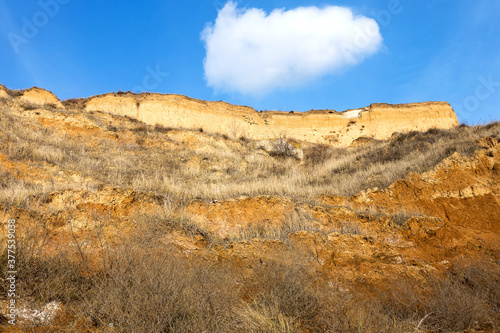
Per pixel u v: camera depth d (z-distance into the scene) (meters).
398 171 15.11
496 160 14.50
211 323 4.66
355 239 9.12
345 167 21.39
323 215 10.88
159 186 12.15
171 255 6.47
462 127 22.86
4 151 13.55
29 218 7.03
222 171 20.61
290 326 5.01
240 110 36.38
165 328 4.49
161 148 23.05
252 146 29.12
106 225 7.41
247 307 5.32
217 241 8.59
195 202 10.36
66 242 6.66
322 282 7.01
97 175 14.16
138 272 5.28
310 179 19.48
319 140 36.31
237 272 6.93
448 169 13.66
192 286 5.29
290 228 9.76
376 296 7.02
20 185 10.22
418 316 6.05
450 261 8.98
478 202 12.33
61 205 8.49
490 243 10.11
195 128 31.17
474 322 5.82
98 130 21.59
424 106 36.97
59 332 4.30
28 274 5.07
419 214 11.42
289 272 6.19
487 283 7.41
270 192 13.09
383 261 8.63
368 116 37.06
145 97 31.59
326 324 5.24
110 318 4.51
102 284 5.09
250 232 9.52
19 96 25.06
